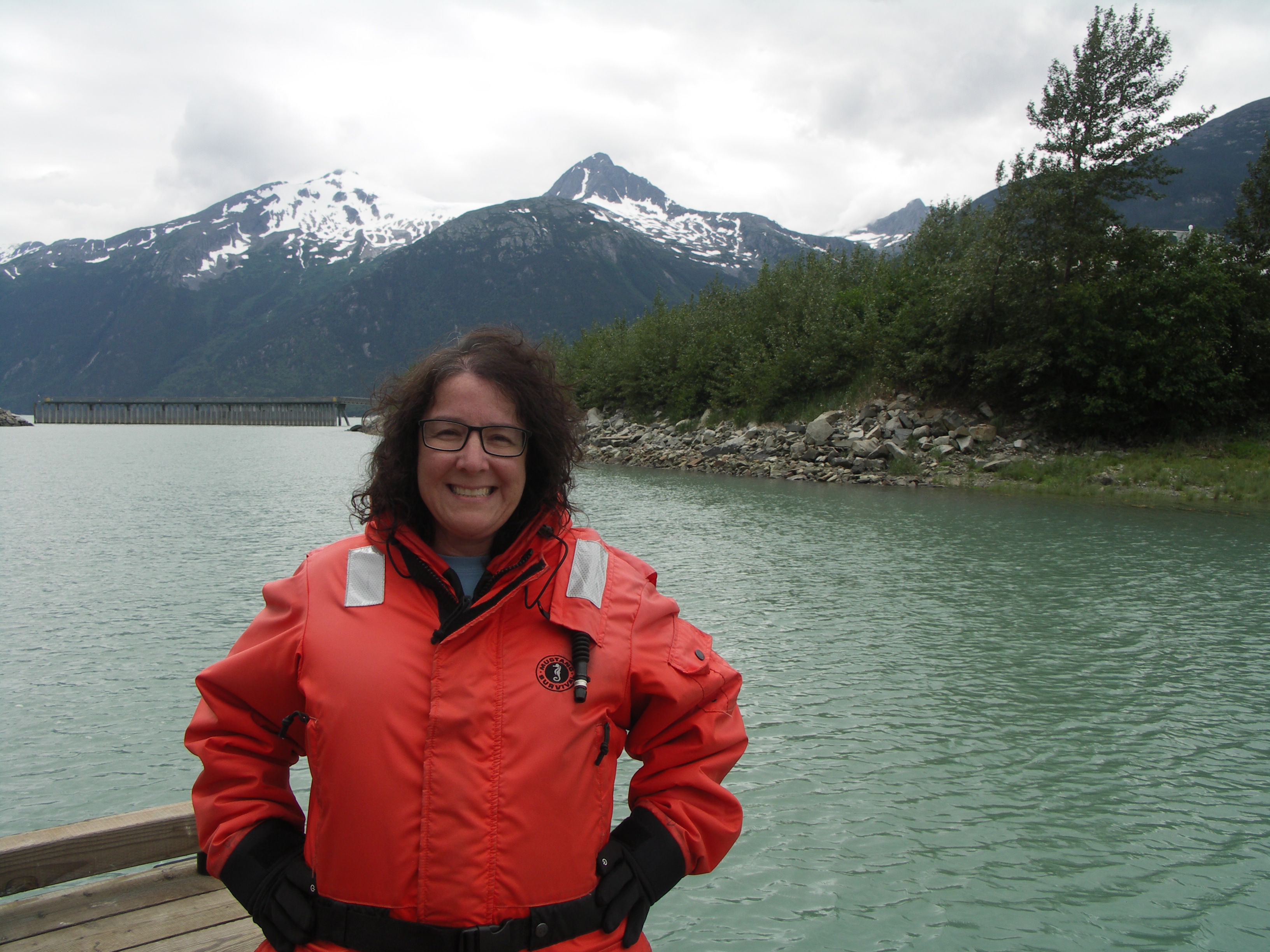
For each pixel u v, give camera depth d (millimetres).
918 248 46219
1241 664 9297
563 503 2355
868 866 5230
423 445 2184
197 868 3736
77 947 3229
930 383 35250
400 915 1941
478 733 1962
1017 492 28031
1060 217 32219
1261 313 33750
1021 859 5293
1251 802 6059
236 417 192375
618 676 2117
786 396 42125
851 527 19938
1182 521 21109
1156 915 4715
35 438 98375
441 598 2105
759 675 8898
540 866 1956
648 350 56844
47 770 6582
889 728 7441
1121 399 31766
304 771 6727
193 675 8898
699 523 20578
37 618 11266
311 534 19141
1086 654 9703
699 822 2205
